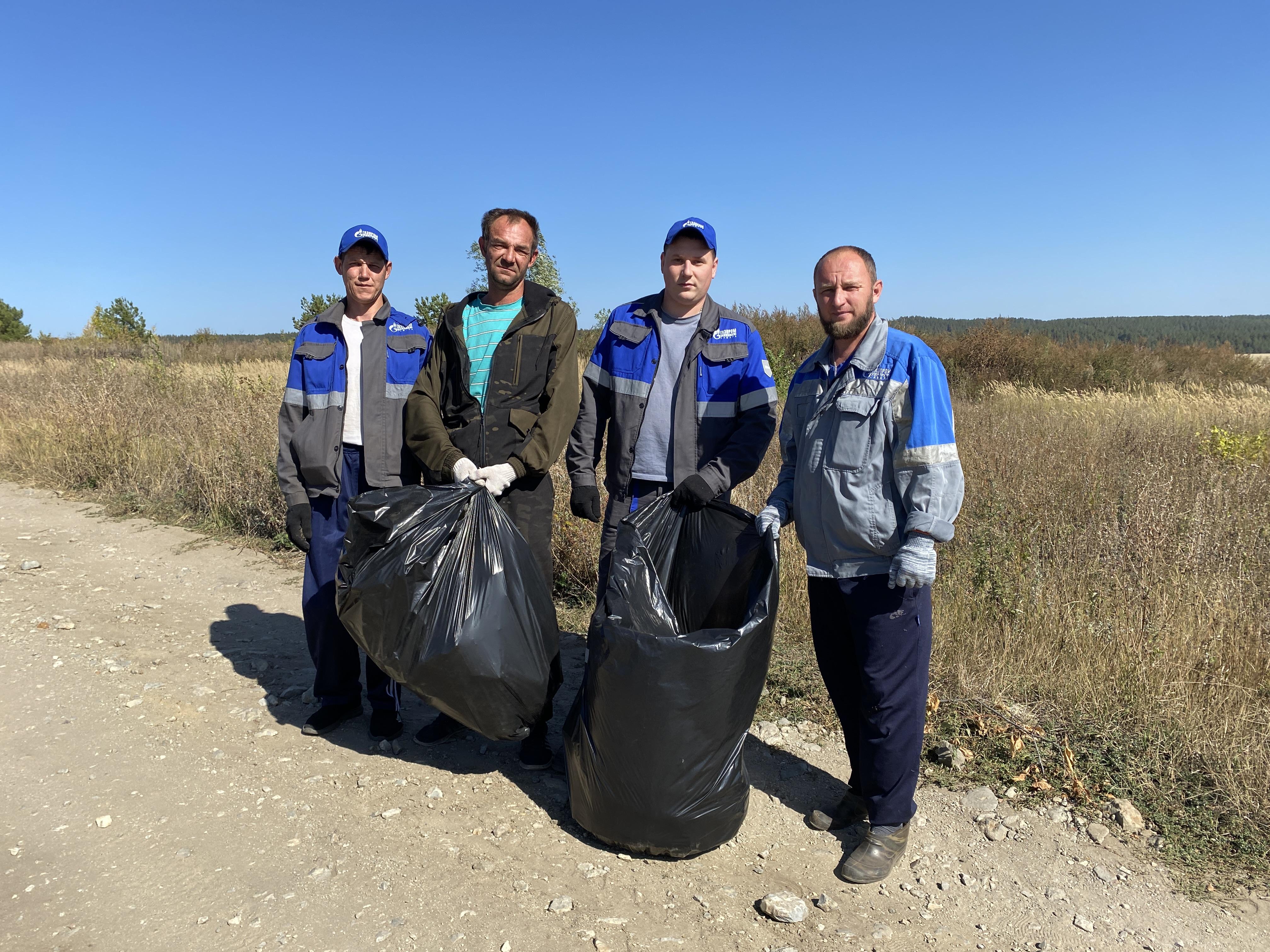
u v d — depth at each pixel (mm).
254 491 6895
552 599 3150
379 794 3084
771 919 2447
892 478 2596
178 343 31250
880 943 2361
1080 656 3746
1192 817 2871
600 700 2596
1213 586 4164
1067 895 2555
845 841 2883
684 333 3158
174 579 5711
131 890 2510
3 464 9398
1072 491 6414
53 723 3584
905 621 2623
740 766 2703
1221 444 7648
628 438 3205
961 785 3168
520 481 3254
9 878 2562
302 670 4227
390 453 3449
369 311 3541
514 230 3178
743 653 2521
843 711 2947
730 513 3018
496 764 3346
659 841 2641
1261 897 2518
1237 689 3404
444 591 2809
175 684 3990
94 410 9336
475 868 2650
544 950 2291
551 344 3260
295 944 2295
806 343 20422
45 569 5824
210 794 3053
